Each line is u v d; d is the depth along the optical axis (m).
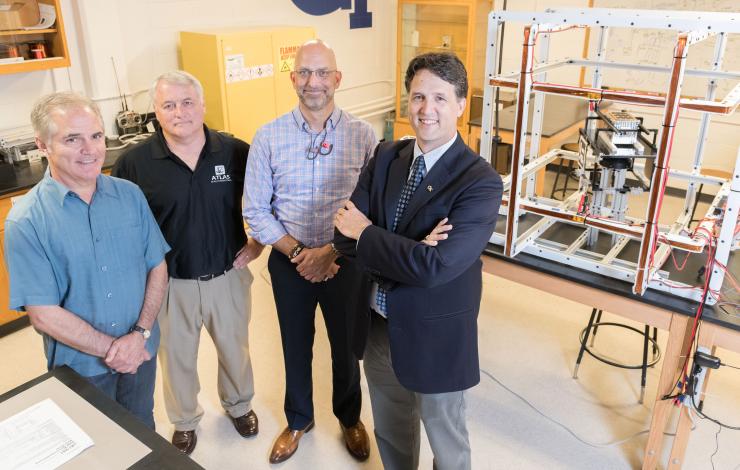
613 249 2.27
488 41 2.12
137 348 1.76
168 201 2.06
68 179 1.58
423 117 1.55
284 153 2.08
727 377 2.87
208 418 2.63
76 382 1.50
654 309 2.01
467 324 1.71
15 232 1.53
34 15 3.21
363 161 2.16
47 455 1.26
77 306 1.68
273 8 4.80
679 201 5.10
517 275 2.30
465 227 1.55
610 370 2.94
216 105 3.99
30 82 3.51
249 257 2.29
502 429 2.55
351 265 2.14
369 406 2.71
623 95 1.84
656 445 2.21
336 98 5.68
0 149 3.27
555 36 5.48
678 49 1.63
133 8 3.87
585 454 2.41
